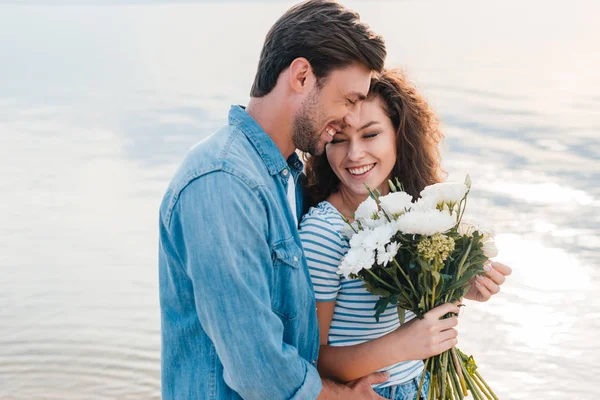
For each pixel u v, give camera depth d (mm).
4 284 6586
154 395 4797
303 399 1960
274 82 2062
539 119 12086
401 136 2561
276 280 2035
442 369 2242
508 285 5961
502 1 48688
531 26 31891
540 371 4828
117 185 9914
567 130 11195
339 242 2318
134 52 27391
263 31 36719
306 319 2133
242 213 1907
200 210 1902
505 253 6492
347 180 2510
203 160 1958
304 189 2613
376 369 2240
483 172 8906
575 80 16953
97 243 7617
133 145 12289
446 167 9102
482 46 24750
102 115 15266
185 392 2072
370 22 33562
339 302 2371
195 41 31438
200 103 16031
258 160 2055
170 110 15344
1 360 5199
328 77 2029
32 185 10094
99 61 24828
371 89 2463
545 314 5535
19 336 5574
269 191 2004
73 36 34375
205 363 2053
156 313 5953
